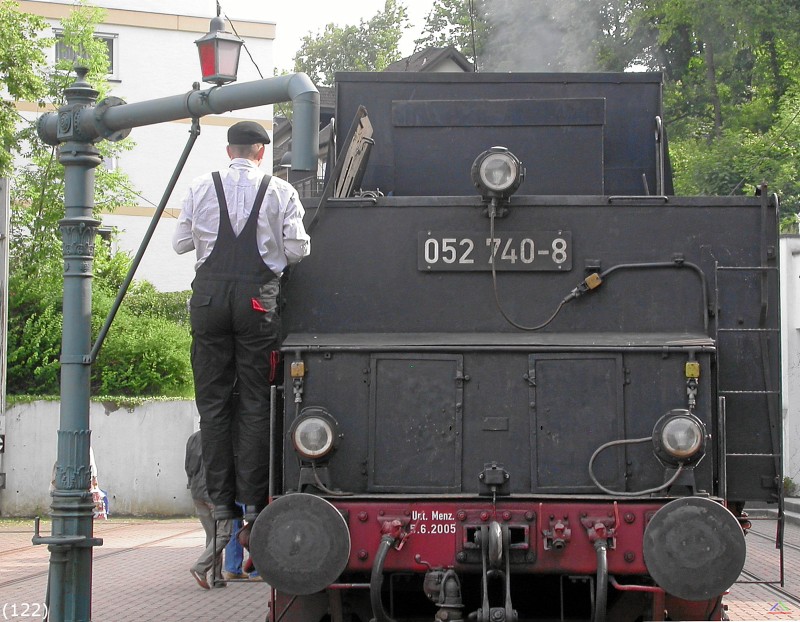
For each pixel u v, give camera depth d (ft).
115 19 112.98
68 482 23.63
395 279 21.63
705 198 21.33
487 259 21.48
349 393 20.06
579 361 19.92
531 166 24.70
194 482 35.24
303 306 21.71
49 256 77.77
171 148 115.03
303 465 19.52
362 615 20.74
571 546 18.86
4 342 61.11
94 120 24.07
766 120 108.37
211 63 23.71
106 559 45.24
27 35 76.18
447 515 19.08
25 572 40.55
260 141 21.76
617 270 21.33
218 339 20.95
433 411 19.97
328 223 21.83
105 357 69.62
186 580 39.14
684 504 18.24
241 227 20.81
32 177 80.74
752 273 21.09
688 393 19.60
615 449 19.66
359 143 23.50
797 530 54.34
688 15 105.09
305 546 18.54
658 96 26.02
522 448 19.81
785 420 67.26
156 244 114.32
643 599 20.04
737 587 36.11
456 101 24.89
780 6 102.78
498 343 20.16
